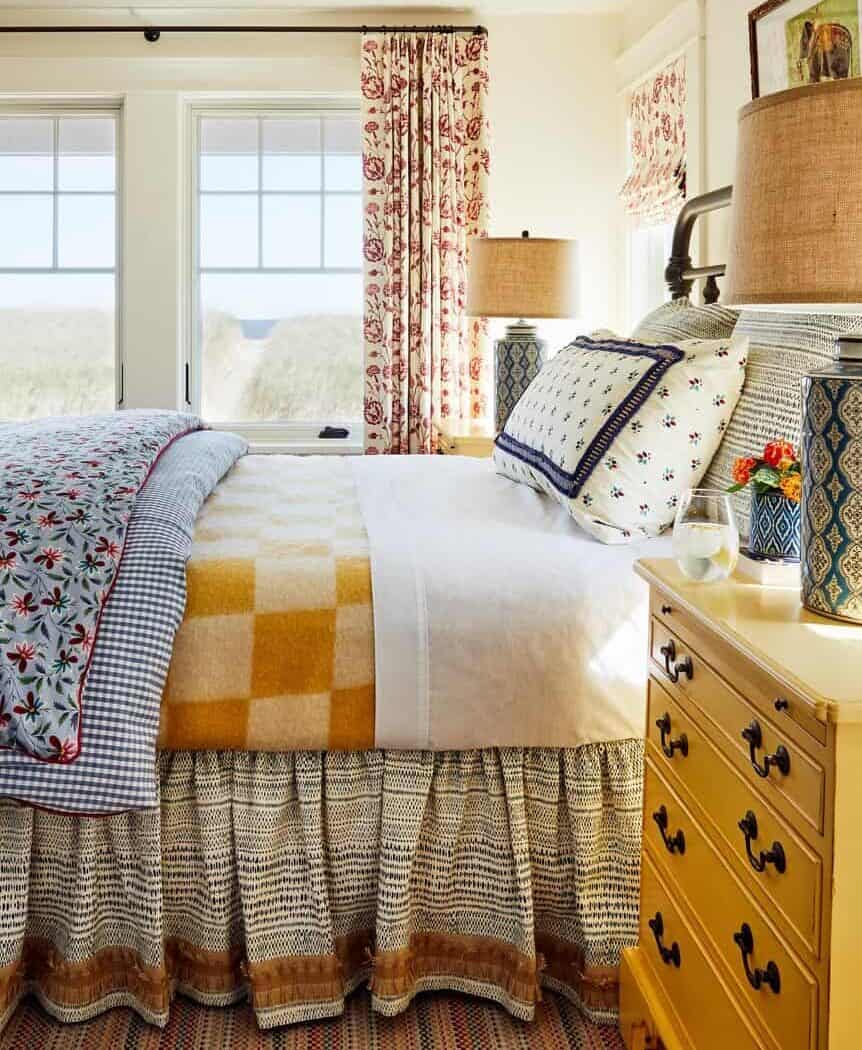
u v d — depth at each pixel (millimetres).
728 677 1226
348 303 4555
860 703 933
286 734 1645
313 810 1685
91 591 1577
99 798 1500
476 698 1661
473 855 1740
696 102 3434
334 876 1718
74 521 1665
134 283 4418
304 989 1704
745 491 1820
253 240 4516
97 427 2426
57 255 4535
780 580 1403
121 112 4445
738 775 1195
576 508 1923
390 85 4211
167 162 4363
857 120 1101
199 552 1767
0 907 1645
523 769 1719
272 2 4180
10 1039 1660
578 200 4414
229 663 1633
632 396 1966
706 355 1975
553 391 2277
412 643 1650
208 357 4555
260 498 2297
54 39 4297
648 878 1570
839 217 1108
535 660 1662
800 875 1032
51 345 4570
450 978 1773
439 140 4219
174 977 1755
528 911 1694
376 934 1701
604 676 1676
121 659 1544
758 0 2996
